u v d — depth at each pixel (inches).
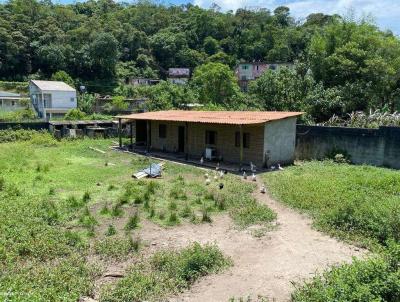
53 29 2974.9
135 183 622.5
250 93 1444.4
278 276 300.5
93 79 2859.3
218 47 3474.4
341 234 385.4
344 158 837.8
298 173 710.5
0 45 2588.6
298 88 1221.1
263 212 462.9
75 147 1103.6
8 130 1222.9
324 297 230.8
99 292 270.7
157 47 3469.5
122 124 1337.4
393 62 1299.2
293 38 3029.0
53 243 349.4
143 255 340.2
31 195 523.2
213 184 634.8
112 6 4717.0
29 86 2165.4
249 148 831.1
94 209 477.7
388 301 233.8
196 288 283.0
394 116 908.0
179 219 445.4
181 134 1022.4
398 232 358.6
